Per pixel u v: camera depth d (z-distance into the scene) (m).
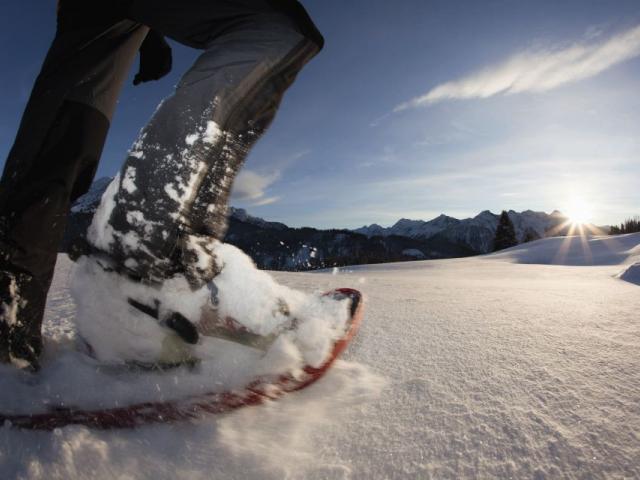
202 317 0.55
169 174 0.52
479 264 7.84
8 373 0.55
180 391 0.54
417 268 7.30
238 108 0.56
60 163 0.63
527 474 0.43
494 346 0.90
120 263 0.52
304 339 0.61
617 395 0.61
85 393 0.53
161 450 0.47
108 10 0.63
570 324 1.13
